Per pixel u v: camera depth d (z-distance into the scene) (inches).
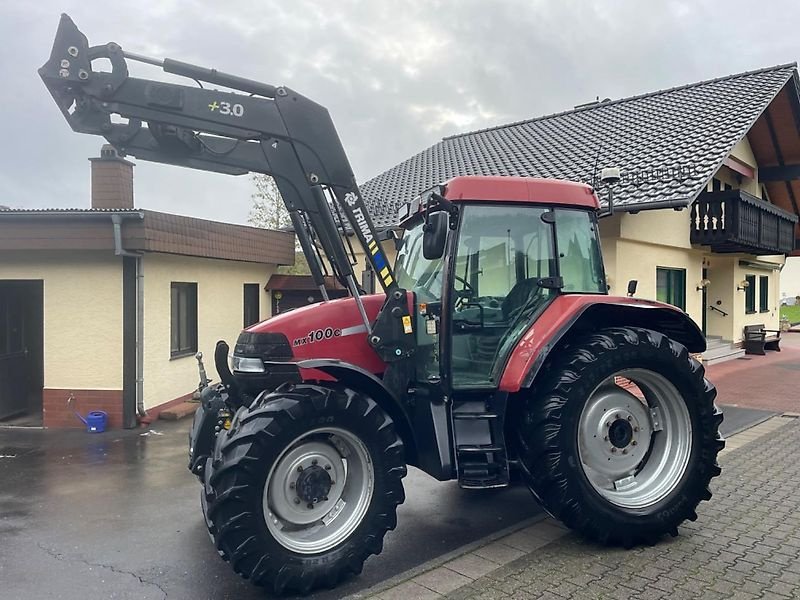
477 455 154.2
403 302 160.1
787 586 133.0
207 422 179.6
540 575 140.9
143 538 171.6
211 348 414.3
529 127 697.0
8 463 255.9
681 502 162.4
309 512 143.6
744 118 456.4
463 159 653.3
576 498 154.1
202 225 373.4
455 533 172.7
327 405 139.8
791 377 473.7
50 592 139.2
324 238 158.7
